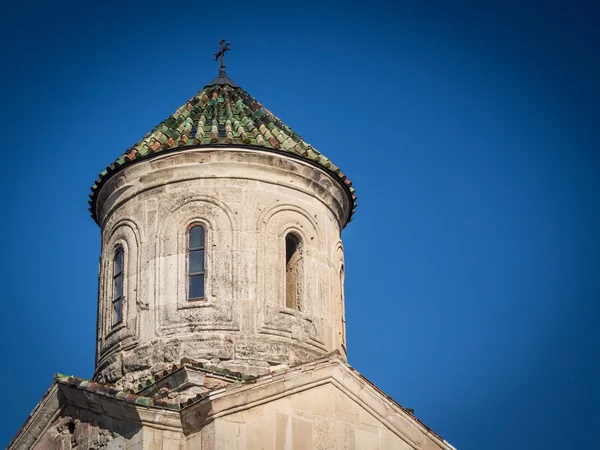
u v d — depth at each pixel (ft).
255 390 103.45
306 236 119.75
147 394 110.32
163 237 117.39
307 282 118.42
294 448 104.12
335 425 106.73
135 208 119.65
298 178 120.57
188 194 118.21
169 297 115.24
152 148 119.24
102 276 121.80
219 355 112.37
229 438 101.65
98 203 124.06
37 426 110.83
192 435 102.73
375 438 108.58
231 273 115.44
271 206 118.52
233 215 117.29
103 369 117.08
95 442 105.60
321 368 106.93
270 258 116.78
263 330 114.11
